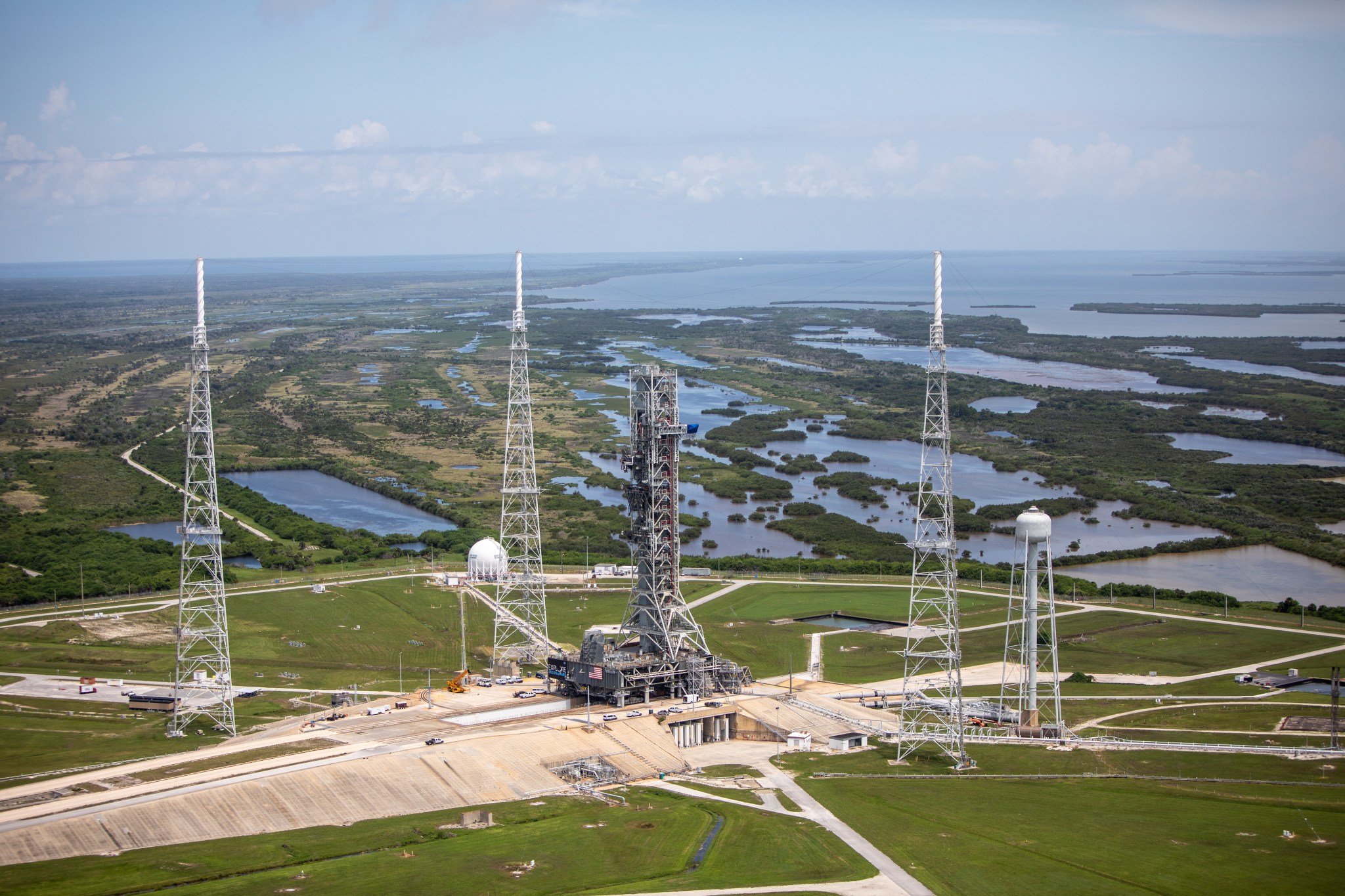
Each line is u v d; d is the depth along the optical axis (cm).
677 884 15312
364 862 15962
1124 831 17350
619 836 17050
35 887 14712
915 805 18712
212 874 15400
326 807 17900
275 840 16662
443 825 17525
